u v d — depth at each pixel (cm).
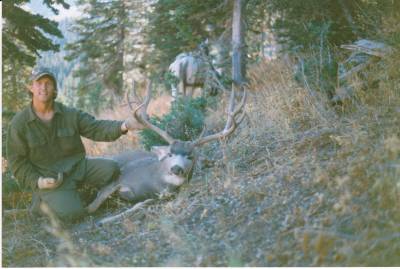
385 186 289
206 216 337
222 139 474
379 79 447
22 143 380
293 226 290
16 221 387
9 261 326
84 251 310
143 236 332
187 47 715
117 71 1188
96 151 612
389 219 271
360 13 573
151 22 820
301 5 582
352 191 299
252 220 312
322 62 502
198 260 281
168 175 386
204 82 708
